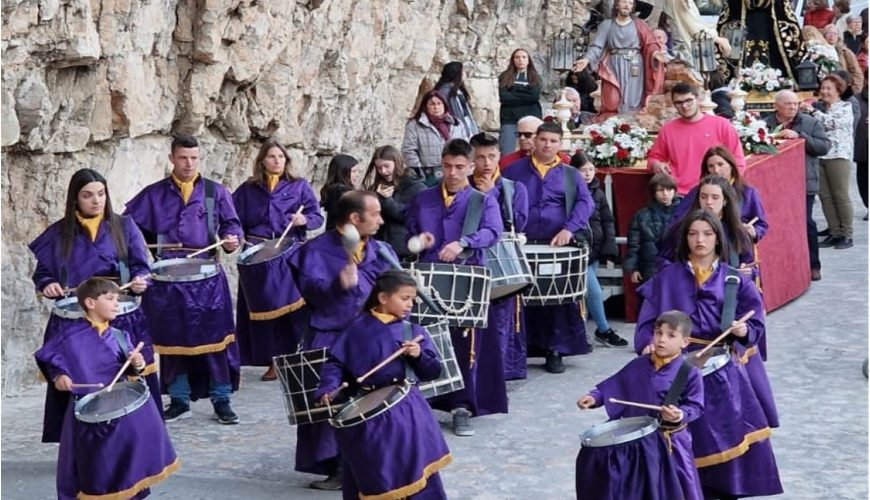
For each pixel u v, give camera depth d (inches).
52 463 351.3
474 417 398.9
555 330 455.5
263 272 412.8
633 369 291.0
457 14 738.2
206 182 406.0
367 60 606.2
